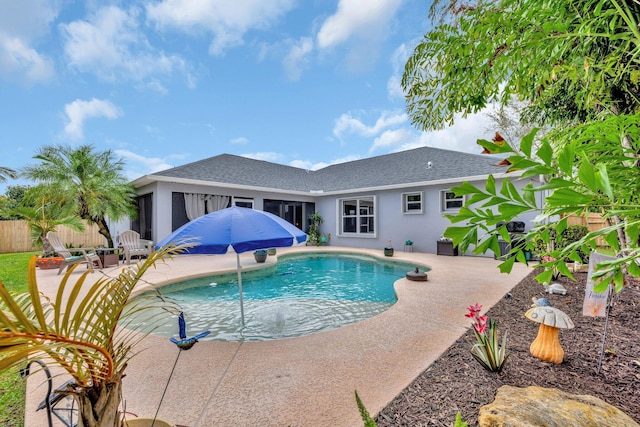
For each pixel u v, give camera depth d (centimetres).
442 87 300
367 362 309
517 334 364
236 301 640
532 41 172
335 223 1608
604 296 275
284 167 1983
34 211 1100
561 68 193
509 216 100
